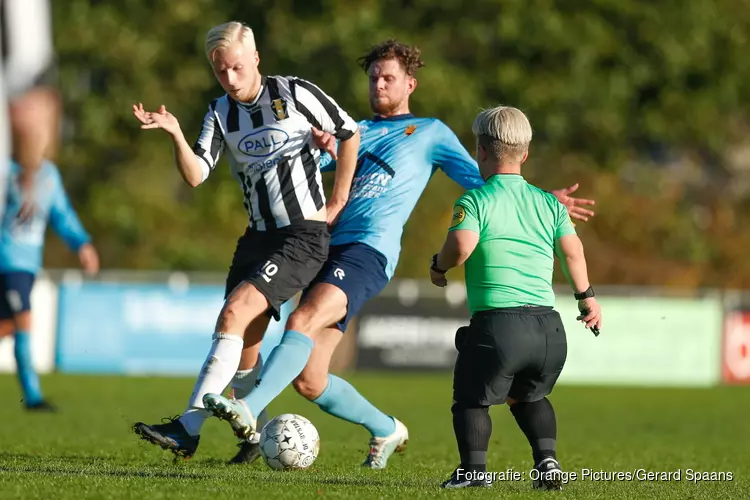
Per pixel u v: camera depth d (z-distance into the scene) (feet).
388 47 86.12
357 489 64.08
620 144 361.92
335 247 79.97
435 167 86.22
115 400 161.68
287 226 74.28
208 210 349.41
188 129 342.64
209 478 67.82
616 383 236.02
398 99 85.76
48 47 47.03
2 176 49.08
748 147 419.33
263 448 75.66
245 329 72.64
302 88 73.97
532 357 64.28
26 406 140.87
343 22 321.73
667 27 351.67
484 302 64.54
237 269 76.18
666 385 236.22
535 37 337.31
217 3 340.59
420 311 229.86
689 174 407.44
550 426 66.39
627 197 362.33
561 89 338.95
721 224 379.76
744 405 185.47
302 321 74.43
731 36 360.07
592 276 350.84
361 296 77.71
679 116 359.25
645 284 351.25
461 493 62.39
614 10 350.43
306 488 63.62
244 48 71.82
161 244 337.52
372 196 81.35
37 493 58.85
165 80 341.41
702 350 240.32
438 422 140.67
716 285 362.94
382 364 228.84
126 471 72.02
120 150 347.77
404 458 90.79
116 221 335.06
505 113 67.26
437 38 339.98
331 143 73.51
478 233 64.75
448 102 320.70
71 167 345.10
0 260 136.15
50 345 218.79
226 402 65.10
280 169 73.77
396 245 81.05
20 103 46.98
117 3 341.41
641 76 349.61
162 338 222.48
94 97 334.65
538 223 65.92
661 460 97.04
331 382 79.46
